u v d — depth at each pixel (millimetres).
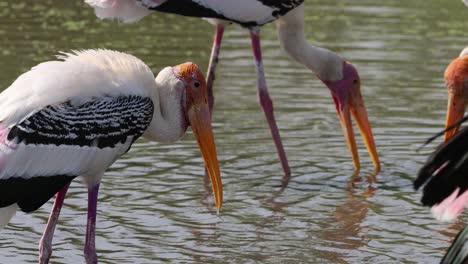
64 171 8773
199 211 10859
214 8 12305
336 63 13211
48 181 8695
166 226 10375
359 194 11539
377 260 9562
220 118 14188
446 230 10391
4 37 17891
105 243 9852
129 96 9102
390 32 19312
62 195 9000
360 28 19594
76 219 10523
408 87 15719
